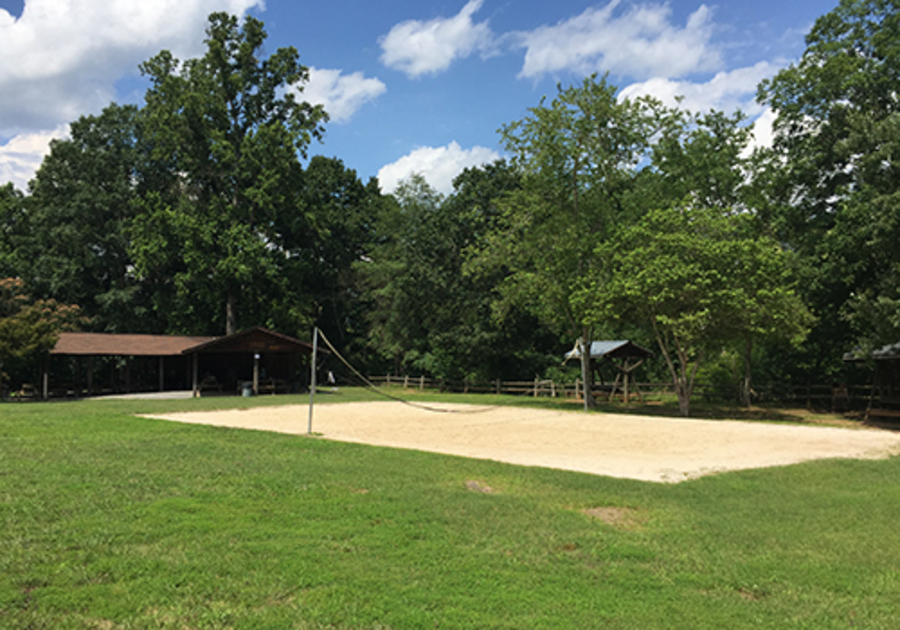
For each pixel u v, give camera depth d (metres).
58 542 6.55
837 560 6.71
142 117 47.41
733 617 5.22
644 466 12.45
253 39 46.03
